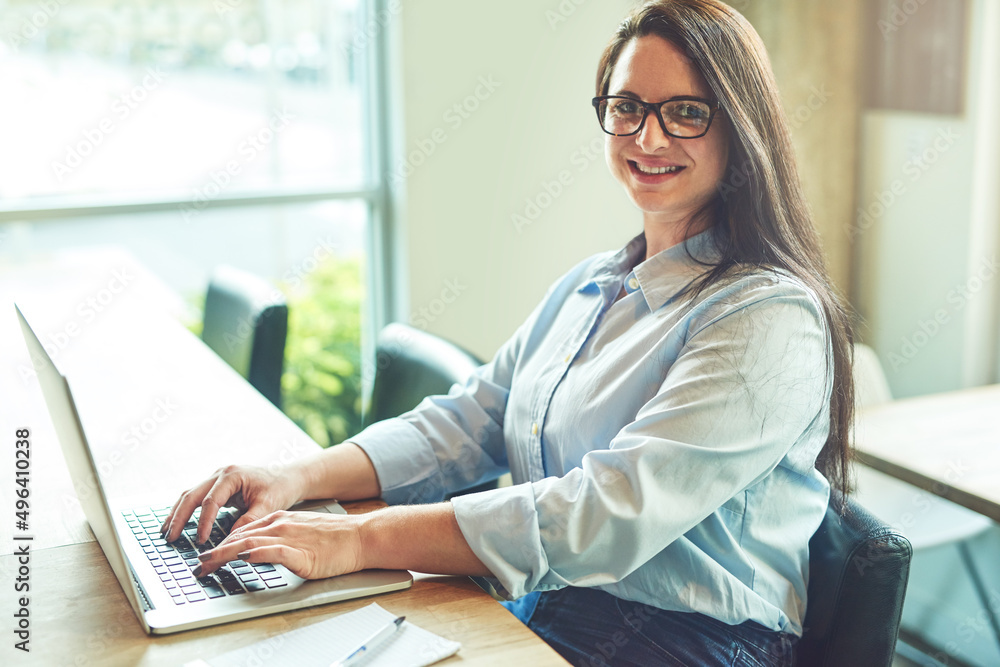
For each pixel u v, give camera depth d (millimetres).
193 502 1139
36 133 2572
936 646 2299
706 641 1117
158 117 2674
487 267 2963
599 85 1336
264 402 1630
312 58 2799
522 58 2842
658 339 1181
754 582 1134
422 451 1346
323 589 986
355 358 3039
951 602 2414
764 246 1188
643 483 1015
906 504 2338
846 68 2906
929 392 2959
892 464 1802
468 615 955
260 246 2850
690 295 1190
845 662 1139
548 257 3039
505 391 1444
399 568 1038
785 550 1158
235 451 1402
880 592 1123
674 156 1196
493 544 1016
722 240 1226
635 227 3166
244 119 2771
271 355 1946
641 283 1255
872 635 1133
